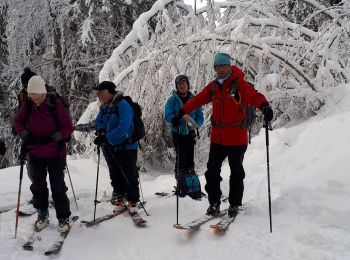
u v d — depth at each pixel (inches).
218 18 354.0
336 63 313.6
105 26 474.0
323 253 143.4
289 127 310.0
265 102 168.7
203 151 316.8
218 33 333.1
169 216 205.3
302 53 321.4
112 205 230.2
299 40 319.3
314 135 260.5
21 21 468.1
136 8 470.9
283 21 326.0
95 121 219.9
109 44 488.7
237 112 181.9
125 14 482.9
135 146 209.0
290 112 322.0
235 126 183.3
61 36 480.1
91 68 496.4
